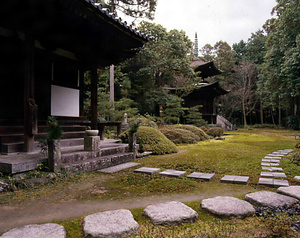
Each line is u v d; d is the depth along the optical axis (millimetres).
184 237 1799
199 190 3342
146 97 19594
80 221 2203
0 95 4879
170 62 18734
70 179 3783
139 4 11164
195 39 32000
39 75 5719
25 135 4332
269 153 7309
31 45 4305
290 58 15961
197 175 4191
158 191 3273
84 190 3303
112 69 11664
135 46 6039
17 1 3875
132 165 5215
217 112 30453
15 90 5137
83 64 6957
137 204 2730
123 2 11312
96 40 5566
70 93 6621
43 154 4160
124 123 10914
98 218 2156
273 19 25266
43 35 5176
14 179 3314
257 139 13641
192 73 19656
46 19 4305
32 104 4305
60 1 3684
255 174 4305
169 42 18672
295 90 17391
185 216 2172
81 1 3787
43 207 2625
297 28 16484
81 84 6996
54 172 3768
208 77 28172
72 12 4090
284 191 2928
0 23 4609
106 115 11438
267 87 21844
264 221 2146
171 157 6457
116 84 17609
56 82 6164
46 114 5848
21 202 2783
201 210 2467
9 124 4930
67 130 6188
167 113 16688
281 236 1825
